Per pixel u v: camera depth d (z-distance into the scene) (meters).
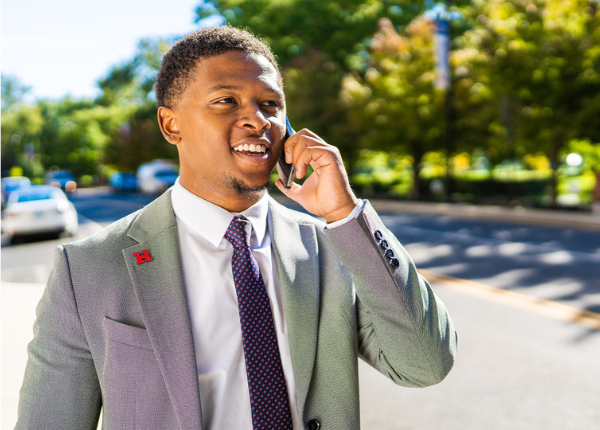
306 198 1.08
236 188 1.04
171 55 1.04
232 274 1.07
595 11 14.20
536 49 14.28
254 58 1.03
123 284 1.02
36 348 1.00
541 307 5.42
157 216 1.10
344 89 21.00
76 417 1.00
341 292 1.11
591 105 13.66
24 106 63.34
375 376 3.94
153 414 0.98
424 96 18.44
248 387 1.02
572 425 3.11
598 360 4.02
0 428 2.94
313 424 1.05
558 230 11.23
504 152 18.81
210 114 1.00
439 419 3.23
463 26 24.03
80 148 63.12
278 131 1.06
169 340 0.99
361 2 27.30
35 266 8.95
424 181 20.75
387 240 1.06
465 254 8.64
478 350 4.27
